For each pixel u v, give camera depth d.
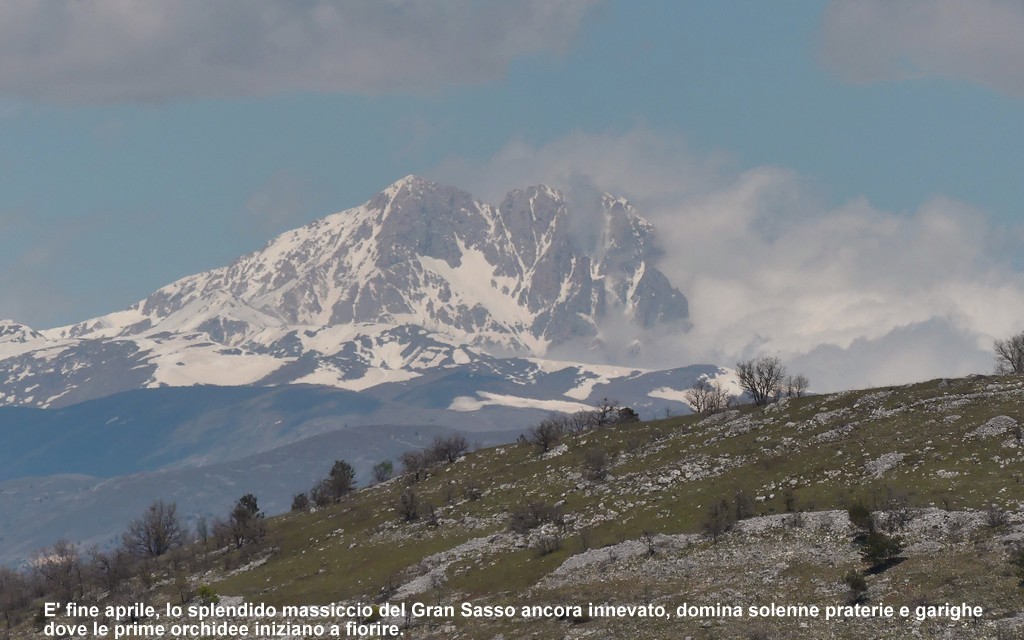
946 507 126.81
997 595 99.12
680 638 105.00
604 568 136.00
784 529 133.12
